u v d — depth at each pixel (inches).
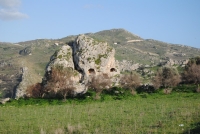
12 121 1295.5
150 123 1080.8
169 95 2185.0
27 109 1749.5
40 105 1995.6
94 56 2965.1
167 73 2559.1
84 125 1111.6
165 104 1662.2
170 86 2544.3
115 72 3065.9
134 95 2251.5
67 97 2380.7
